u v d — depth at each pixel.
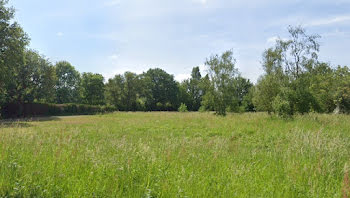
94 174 4.07
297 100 20.05
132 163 4.75
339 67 29.00
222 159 5.84
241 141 10.30
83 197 3.22
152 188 3.64
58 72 60.50
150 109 66.00
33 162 4.57
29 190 3.35
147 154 5.54
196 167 4.96
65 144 6.71
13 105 35.88
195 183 3.90
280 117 18.78
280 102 19.31
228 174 4.53
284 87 20.75
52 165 4.36
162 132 13.80
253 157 6.25
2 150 5.25
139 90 69.00
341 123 14.28
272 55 22.33
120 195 3.37
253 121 17.36
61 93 59.59
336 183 4.13
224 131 13.30
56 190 3.39
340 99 25.31
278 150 7.12
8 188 3.34
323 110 24.56
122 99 66.56
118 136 11.90
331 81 26.86
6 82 28.53
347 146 7.07
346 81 26.08
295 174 4.46
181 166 4.80
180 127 15.98
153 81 75.31
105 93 66.56
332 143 6.80
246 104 51.31
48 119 29.55
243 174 4.55
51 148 6.07
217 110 30.81
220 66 31.28
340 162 5.29
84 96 65.69
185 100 74.88
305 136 8.12
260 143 9.68
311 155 5.99
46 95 42.34
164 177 4.12
